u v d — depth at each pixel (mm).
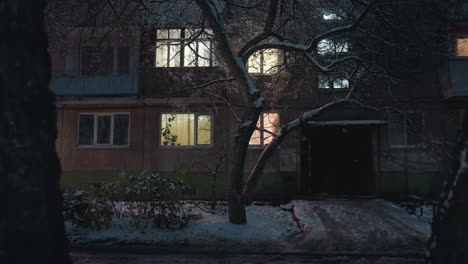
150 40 13648
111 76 14250
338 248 7688
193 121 14727
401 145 14008
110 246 7738
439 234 2541
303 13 9922
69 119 14859
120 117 14859
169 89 14117
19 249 2402
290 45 9078
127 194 8953
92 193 9336
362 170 14711
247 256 7246
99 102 14328
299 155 14141
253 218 10078
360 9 10172
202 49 13938
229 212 9367
